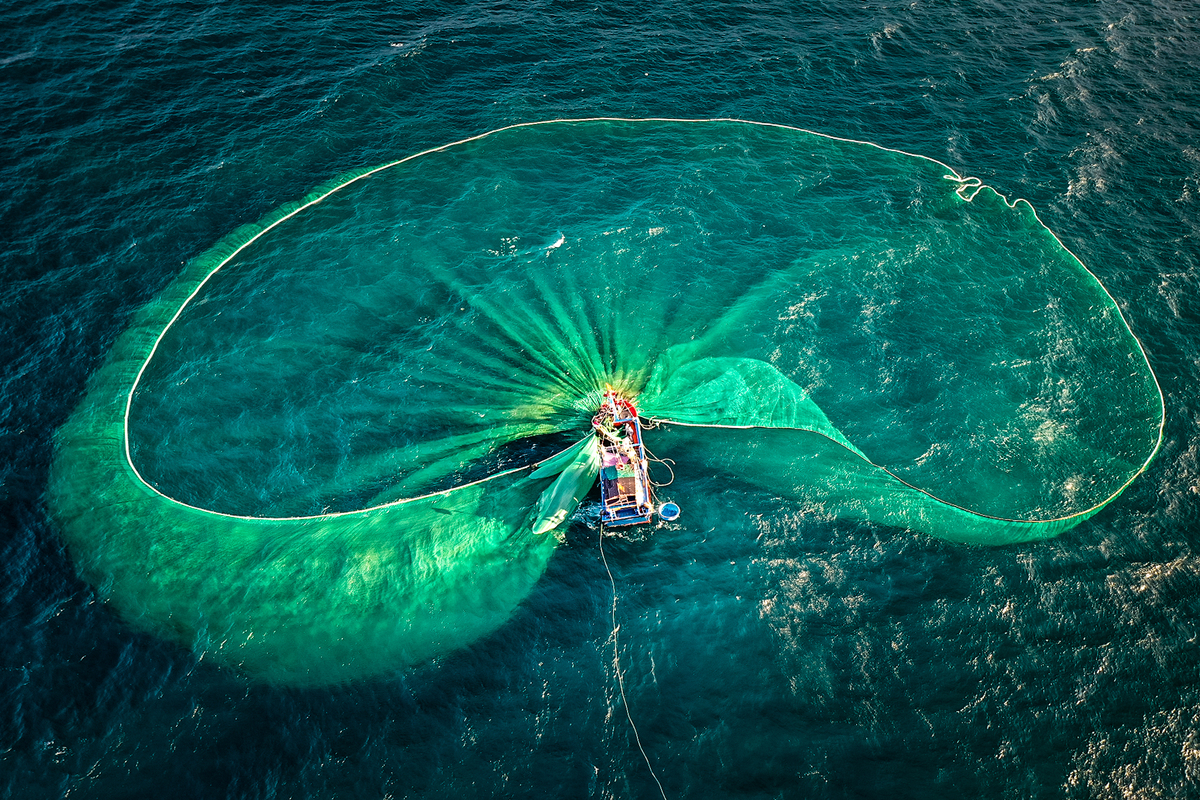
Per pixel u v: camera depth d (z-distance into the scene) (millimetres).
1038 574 33438
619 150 49688
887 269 43969
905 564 33938
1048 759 28984
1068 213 46469
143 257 43938
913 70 54719
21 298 41719
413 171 48312
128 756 29125
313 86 52000
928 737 29609
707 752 29375
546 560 34156
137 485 36031
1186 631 31719
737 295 43000
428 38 55406
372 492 36250
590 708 30391
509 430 38094
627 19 57969
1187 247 44688
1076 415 38188
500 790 28641
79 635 31750
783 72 54469
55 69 51250
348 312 42281
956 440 37531
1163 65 54938
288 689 30766
